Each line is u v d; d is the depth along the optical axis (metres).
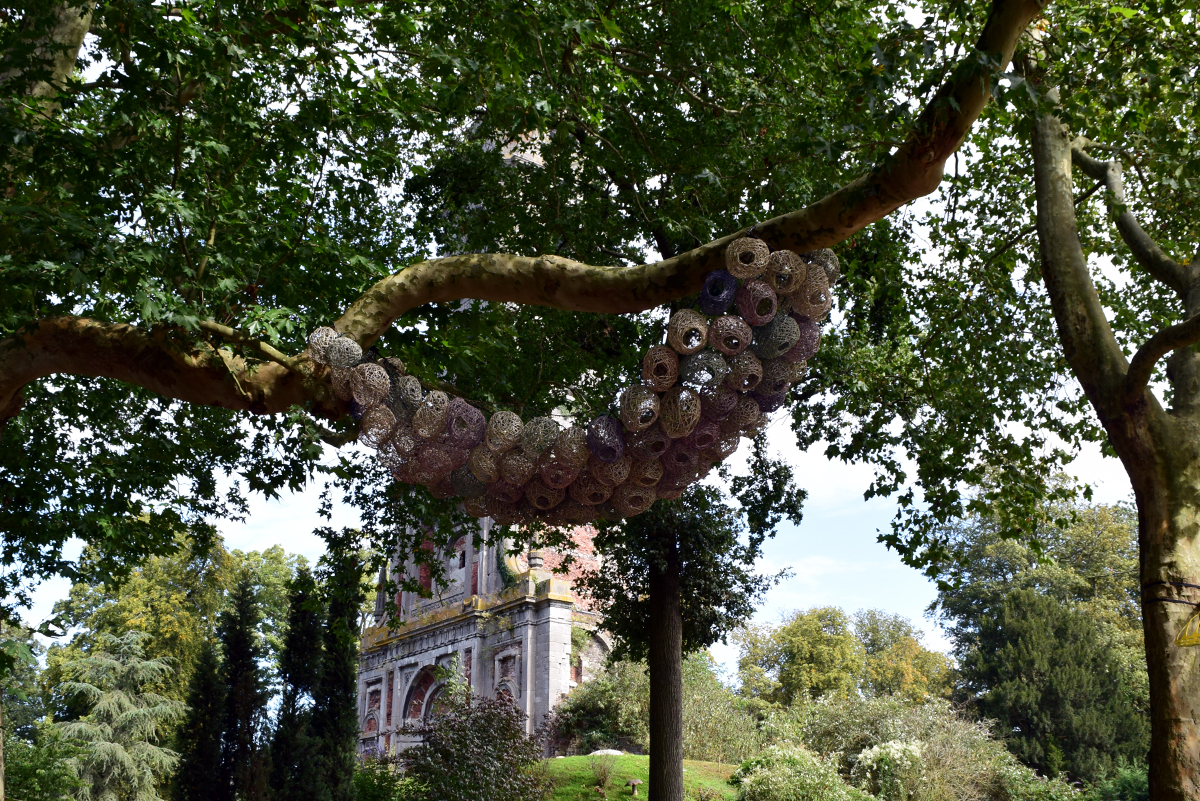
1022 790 21.69
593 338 12.91
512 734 17.55
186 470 13.83
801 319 5.79
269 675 23.89
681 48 11.29
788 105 11.03
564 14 8.43
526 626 28.20
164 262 6.73
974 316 14.07
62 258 6.47
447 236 13.33
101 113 9.17
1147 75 8.73
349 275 9.35
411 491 13.23
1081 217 13.93
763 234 5.78
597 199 12.27
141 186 7.21
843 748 23.36
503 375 11.44
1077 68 8.75
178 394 6.37
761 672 47.72
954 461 13.24
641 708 25.20
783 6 10.54
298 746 19.03
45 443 12.24
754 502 16.05
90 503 12.78
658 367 5.52
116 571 14.65
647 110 11.97
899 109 5.66
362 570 14.44
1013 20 5.18
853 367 13.09
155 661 33.03
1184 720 6.56
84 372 6.57
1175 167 9.38
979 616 39.38
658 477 5.93
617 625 17.22
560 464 5.89
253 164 8.91
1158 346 7.23
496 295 6.40
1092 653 33.53
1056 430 13.98
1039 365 14.06
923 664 48.38
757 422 5.87
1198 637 6.04
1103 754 31.11
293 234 8.72
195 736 19.61
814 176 11.41
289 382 6.22
